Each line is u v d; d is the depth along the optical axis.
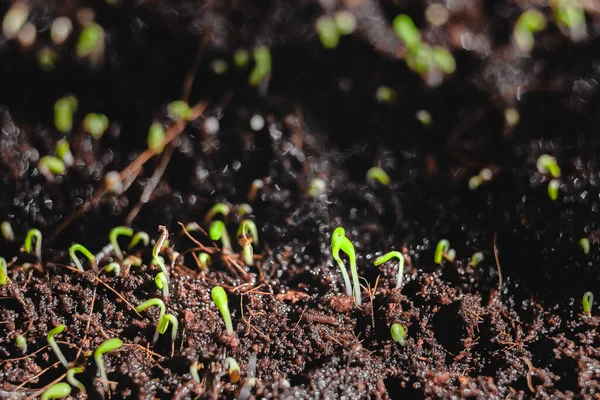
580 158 0.23
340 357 0.21
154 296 0.21
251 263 0.22
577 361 0.21
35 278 0.22
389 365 0.21
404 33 0.23
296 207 0.23
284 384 0.20
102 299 0.21
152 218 0.23
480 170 0.23
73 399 0.20
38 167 0.23
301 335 0.21
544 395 0.20
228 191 0.23
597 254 0.22
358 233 0.23
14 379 0.20
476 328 0.21
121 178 0.23
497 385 0.20
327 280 0.22
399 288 0.22
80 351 0.21
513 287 0.22
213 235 0.22
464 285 0.22
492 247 0.22
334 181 0.23
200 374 0.20
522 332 0.21
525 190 0.23
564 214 0.22
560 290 0.22
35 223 0.23
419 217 0.23
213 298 0.21
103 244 0.23
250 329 0.21
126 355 0.21
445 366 0.21
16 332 0.21
